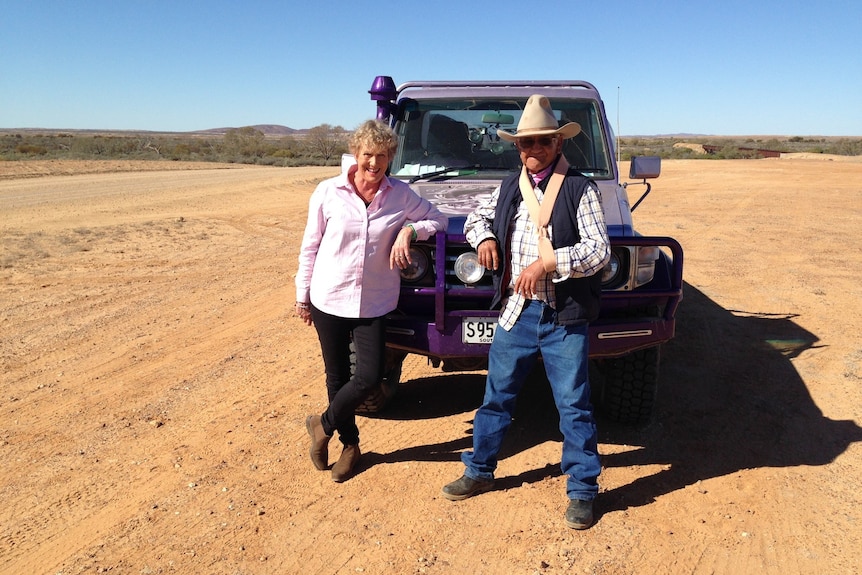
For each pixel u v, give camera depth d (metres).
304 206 19.53
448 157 5.18
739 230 12.89
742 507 3.55
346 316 3.58
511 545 3.26
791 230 12.84
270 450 4.25
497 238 3.42
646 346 3.98
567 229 3.18
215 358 6.00
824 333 6.46
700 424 4.55
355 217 3.49
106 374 5.61
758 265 9.68
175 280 9.30
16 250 11.50
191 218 16.50
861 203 17.16
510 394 3.56
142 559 3.17
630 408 4.39
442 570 3.08
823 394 5.02
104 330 6.86
